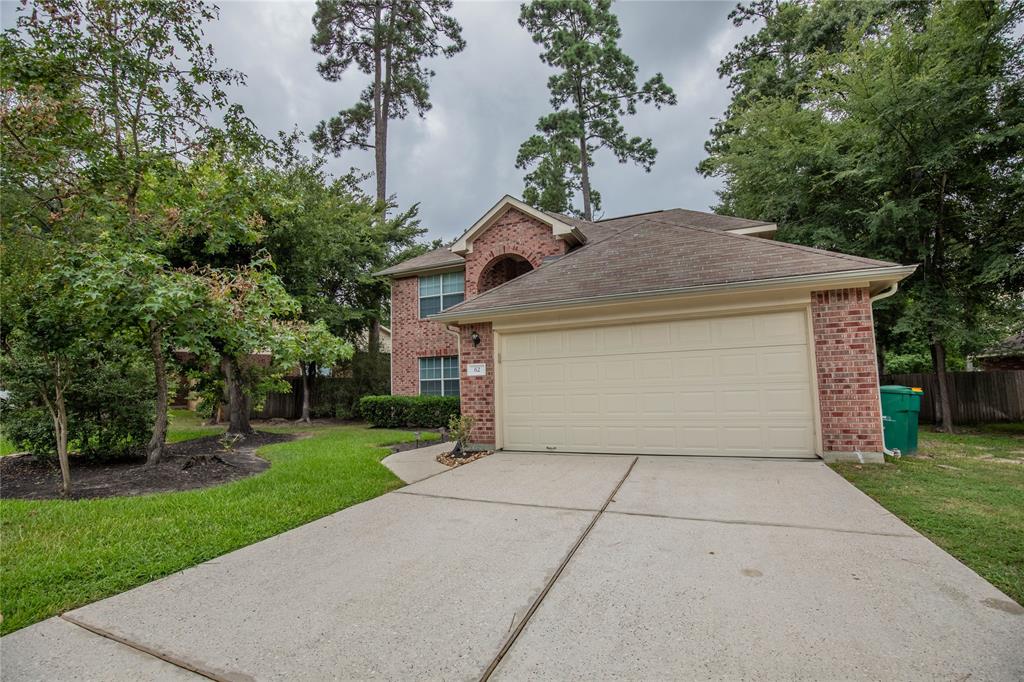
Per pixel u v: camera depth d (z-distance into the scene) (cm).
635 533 411
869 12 1424
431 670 230
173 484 639
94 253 618
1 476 695
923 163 1050
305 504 531
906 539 380
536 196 2867
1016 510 455
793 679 215
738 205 1642
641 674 222
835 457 680
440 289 1598
